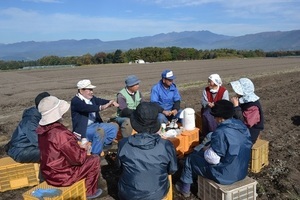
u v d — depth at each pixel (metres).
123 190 4.10
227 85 17.88
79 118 6.00
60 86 19.44
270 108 11.16
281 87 16.36
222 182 4.27
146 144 3.88
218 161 4.21
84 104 5.91
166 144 4.05
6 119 10.77
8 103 13.98
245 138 4.24
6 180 5.23
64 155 4.21
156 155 3.91
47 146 4.20
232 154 4.11
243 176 4.36
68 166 4.29
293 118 9.52
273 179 5.40
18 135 5.18
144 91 16.34
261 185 5.17
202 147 5.03
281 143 7.28
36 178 5.38
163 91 7.28
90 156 4.84
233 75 23.61
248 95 5.45
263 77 21.50
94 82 21.12
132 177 3.96
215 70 28.75
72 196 4.30
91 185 4.80
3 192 5.23
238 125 4.25
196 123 7.05
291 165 5.96
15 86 19.89
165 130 6.11
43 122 4.24
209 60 47.69
